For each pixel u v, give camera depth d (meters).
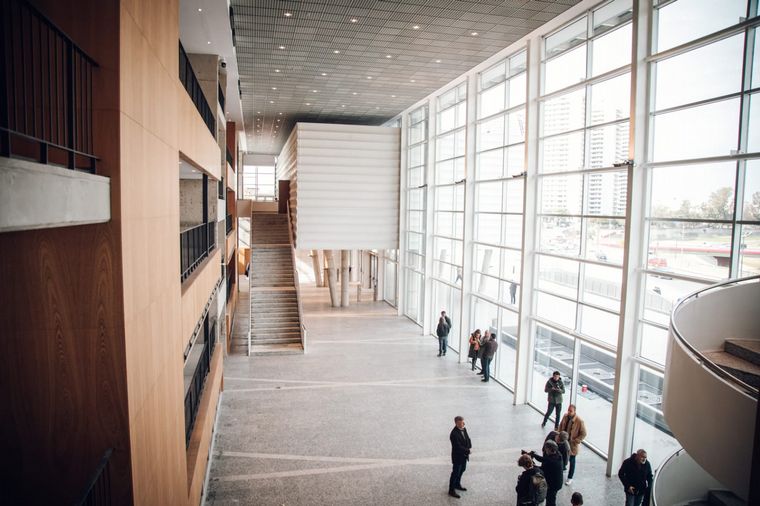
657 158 9.20
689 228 8.54
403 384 14.82
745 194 7.56
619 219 10.38
